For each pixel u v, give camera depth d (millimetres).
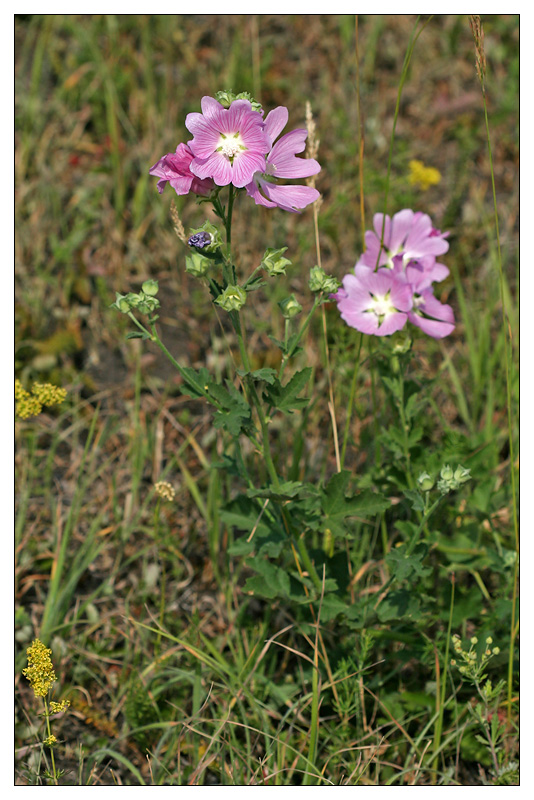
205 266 1598
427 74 2635
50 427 2002
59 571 1804
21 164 2229
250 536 1696
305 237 2148
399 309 1690
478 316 2100
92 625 1829
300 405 1641
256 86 2170
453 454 1812
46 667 1652
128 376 2047
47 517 1911
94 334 2086
